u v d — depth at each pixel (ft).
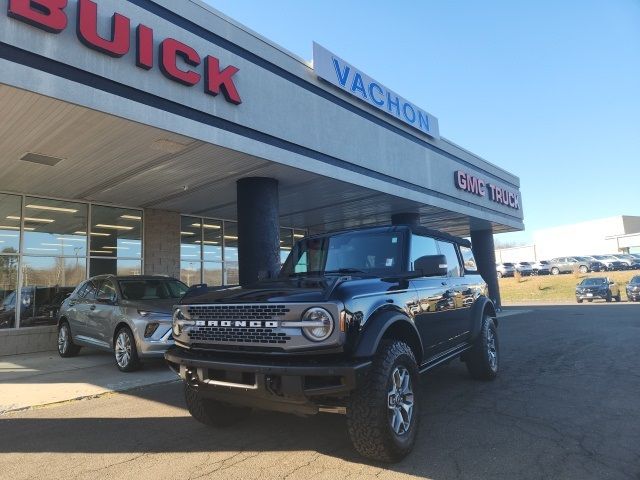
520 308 81.30
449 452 13.23
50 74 20.77
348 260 17.16
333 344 11.48
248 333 12.42
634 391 19.75
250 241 34.83
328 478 11.68
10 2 19.66
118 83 23.16
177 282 32.86
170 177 33.83
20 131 24.39
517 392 19.92
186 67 26.40
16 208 36.37
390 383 12.39
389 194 43.34
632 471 11.87
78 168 30.73
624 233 217.97
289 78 33.45
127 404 20.01
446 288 18.20
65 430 16.52
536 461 12.54
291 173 34.55
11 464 13.46
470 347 20.59
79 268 39.29
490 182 65.21
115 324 27.55
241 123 29.19
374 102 42.04
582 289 99.19
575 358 28.04
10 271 35.63
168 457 13.60
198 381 13.12
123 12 23.73
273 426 15.96
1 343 34.37
